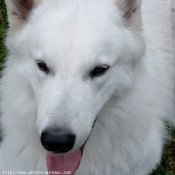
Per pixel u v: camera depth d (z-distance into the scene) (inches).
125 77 22.1
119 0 22.5
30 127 23.5
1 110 25.2
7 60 24.3
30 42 21.1
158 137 27.6
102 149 24.4
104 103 21.4
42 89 20.3
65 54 19.6
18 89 22.7
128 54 22.1
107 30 21.1
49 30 20.2
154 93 25.4
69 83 19.6
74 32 19.9
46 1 22.0
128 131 24.1
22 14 22.4
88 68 19.9
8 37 22.8
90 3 21.8
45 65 20.2
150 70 24.9
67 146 18.8
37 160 25.1
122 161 25.2
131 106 23.3
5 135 25.7
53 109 19.0
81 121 19.3
